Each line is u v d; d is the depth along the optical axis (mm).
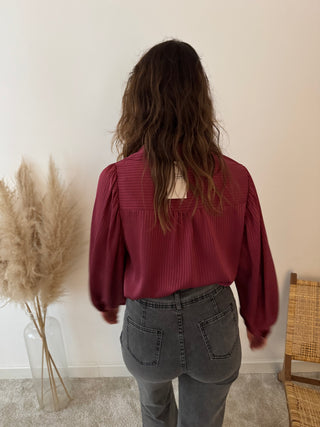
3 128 1246
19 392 1614
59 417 1478
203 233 760
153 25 1137
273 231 1448
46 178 1321
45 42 1147
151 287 797
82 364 1688
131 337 871
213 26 1141
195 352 833
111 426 1429
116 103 1226
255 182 1358
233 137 1283
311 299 1359
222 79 1205
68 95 1213
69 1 1104
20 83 1192
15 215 1165
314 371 1727
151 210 730
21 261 1198
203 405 975
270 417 1461
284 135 1288
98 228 816
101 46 1157
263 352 1691
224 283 841
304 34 1156
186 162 705
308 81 1216
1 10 1107
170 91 690
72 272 1478
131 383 1664
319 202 1394
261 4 1120
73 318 1585
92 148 1288
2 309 1550
